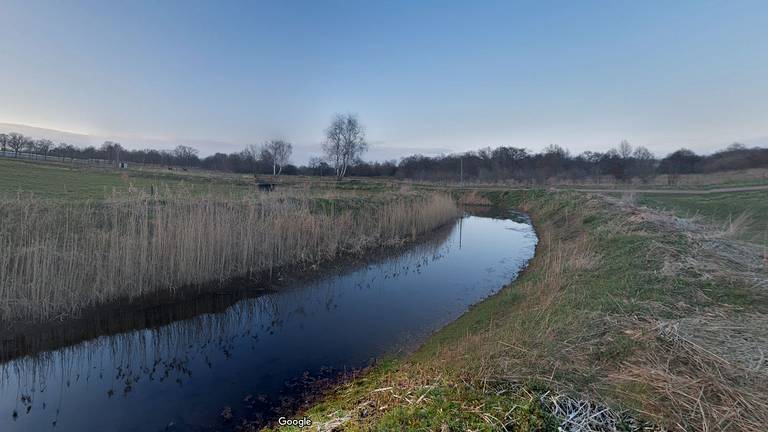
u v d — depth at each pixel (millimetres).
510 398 3740
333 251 12961
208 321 8055
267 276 10719
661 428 3299
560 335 5121
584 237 12125
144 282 8617
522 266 12508
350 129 57719
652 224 10570
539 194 29672
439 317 8070
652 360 4246
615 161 50906
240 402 5055
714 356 4133
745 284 6168
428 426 3367
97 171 32156
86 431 4516
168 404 5055
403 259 13453
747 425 3248
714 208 18094
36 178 21578
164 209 11125
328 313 8375
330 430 3791
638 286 6484
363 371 5770
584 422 3363
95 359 6465
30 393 5387
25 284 7324
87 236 8805
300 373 5809
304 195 17609
